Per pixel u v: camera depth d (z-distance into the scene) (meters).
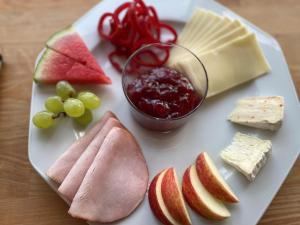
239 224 0.24
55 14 0.31
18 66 0.29
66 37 0.28
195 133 0.27
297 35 0.31
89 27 0.29
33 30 0.30
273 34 0.31
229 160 0.25
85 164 0.24
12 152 0.26
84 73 0.27
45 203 0.25
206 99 0.28
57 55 0.27
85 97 0.26
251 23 0.31
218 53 0.28
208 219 0.24
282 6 0.32
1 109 0.27
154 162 0.26
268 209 0.25
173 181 0.23
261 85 0.28
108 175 0.23
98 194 0.23
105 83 0.28
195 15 0.30
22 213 0.24
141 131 0.27
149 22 0.29
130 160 0.24
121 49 0.29
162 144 0.26
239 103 0.27
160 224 0.23
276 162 0.25
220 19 0.30
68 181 0.23
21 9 0.31
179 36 0.30
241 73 0.28
